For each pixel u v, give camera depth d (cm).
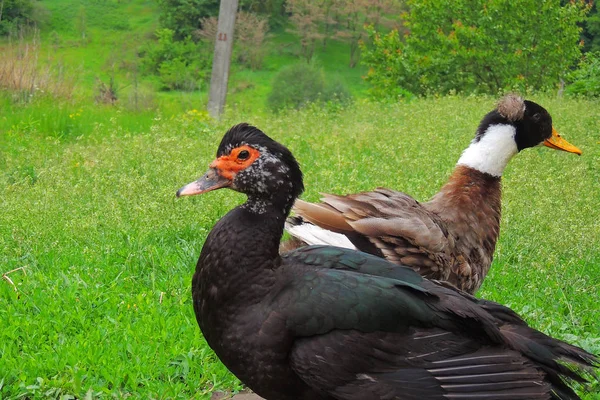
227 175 133
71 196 240
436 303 131
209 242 131
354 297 128
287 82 642
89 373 157
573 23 630
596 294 195
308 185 252
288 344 128
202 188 133
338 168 277
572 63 642
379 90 670
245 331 129
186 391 158
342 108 488
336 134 365
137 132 413
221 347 131
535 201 231
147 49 1024
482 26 630
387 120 417
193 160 279
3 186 261
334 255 138
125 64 987
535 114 180
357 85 1022
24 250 206
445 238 165
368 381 127
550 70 630
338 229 162
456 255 168
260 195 132
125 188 235
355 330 128
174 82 924
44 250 206
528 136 180
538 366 132
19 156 323
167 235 217
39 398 152
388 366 128
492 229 174
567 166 287
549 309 187
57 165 290
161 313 178
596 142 341
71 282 188
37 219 218
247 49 1045
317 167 287
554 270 201
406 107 454
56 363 159
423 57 647
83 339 167
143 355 163
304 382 130
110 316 176
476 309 132
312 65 676
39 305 179
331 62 1117
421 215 166
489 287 196
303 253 139
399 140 331
